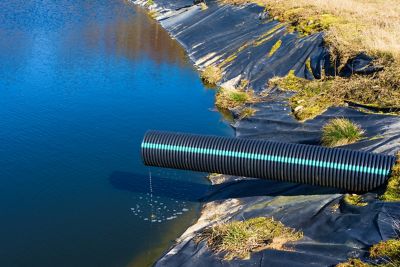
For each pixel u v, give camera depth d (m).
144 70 21.66
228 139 10.09
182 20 30.25
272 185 10.47
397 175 8.65
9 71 21.17
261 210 9.52
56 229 10.01
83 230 9.95
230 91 17.19
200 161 10.06
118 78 20.45
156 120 15.81
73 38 27.89
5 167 12.52
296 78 17.09
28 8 36.69
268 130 14.01
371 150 10.62
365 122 12.35
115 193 11.25
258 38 21.38
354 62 15.41
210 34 25.36
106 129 15.03
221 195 10.88
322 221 8.50
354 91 14.13
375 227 7.77
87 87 19.22
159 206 10.76
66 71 21.38
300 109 14.26
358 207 8.47
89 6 38.25
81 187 11.56
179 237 9.62
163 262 8.63
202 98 17.91
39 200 11.03
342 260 7.34
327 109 13.81
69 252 9.32
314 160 9.23
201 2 31.06
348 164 8.98
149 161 10.44
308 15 21.34
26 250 9.39
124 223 10.18
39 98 17.86
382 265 6.81
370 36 16.47
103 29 30.47
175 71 21.48
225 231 8.74
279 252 7.93
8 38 27.48
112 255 9.21
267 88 17.28
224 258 8.16
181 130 15.05
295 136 13.12
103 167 12.52
